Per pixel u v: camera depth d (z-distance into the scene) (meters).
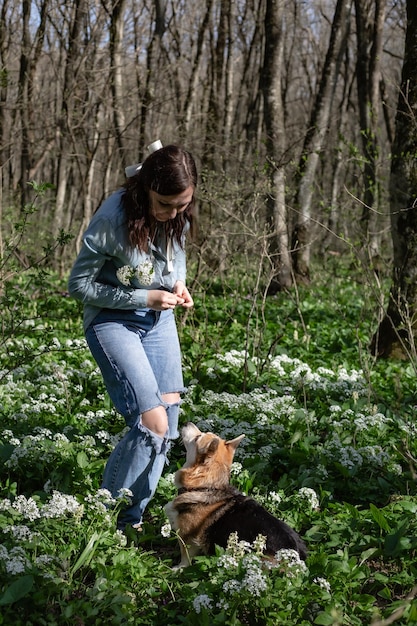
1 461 5.18
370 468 5.45
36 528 4.09
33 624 3.45
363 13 21.84
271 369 8.25
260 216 12.59
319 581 3.62
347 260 19.11
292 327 11.45
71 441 5.60
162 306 4.26
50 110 20.73
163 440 4.36
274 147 16.53
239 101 28.94
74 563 3.95
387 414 6.72
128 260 4.22
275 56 16.34
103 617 3.53
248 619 3.58
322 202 12.06
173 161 4.00
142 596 3.79
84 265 4.20
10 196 19.31
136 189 4.15
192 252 11.34
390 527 4.52
